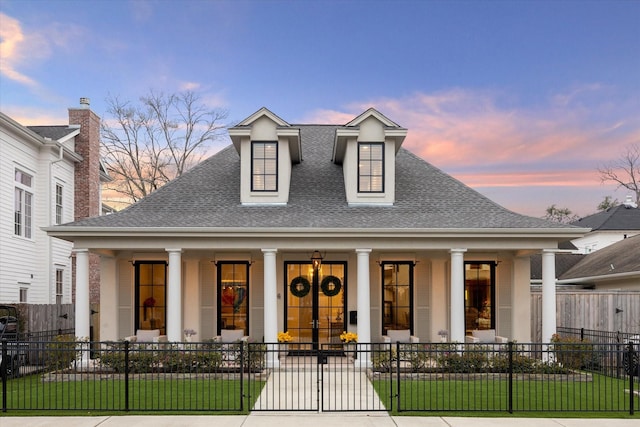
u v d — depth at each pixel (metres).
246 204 18.28
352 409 10.81
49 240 24.17
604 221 44.25
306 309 18.67
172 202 18.34
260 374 14.20
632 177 51.50
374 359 15.05
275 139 18.50
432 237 16.20
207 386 13.41
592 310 19.64
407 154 21.67
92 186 27.86
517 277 18.50
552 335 16.09
